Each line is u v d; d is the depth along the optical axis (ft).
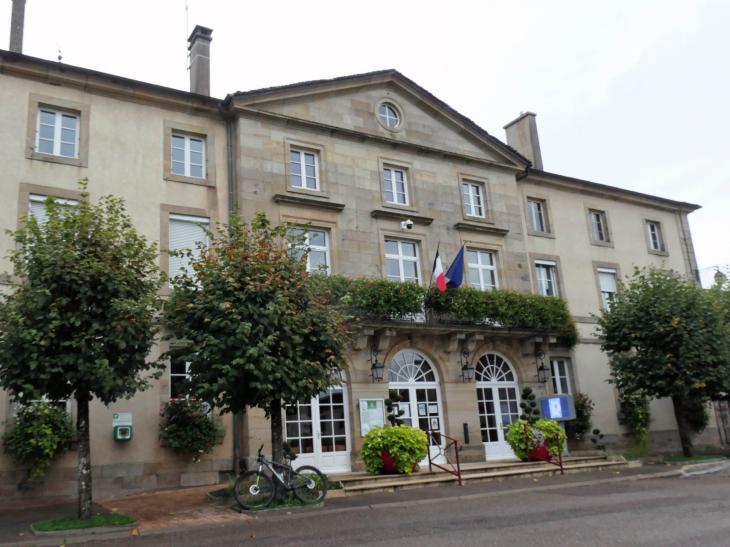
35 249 30.73
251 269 34.76
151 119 49.19
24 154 43.83
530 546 23.25
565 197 71.20
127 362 31.01
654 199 77.87
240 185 50.19
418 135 60.95
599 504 32.78
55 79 46.09
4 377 29.50
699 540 23.57
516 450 50.80
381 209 56.03
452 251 59.57
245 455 45.06
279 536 26.21
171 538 26.53
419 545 23.80
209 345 32.73
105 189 46.09
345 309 47.50
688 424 71.82
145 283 32.58
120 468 41.75
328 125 55.06
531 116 74.33
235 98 51.01
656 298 57.62
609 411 65.46
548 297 59.31
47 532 27.14
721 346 55.26
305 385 34.09
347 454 48.88
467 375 54.54
